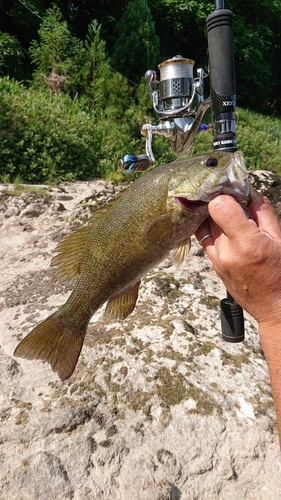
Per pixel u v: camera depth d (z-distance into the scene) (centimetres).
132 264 25
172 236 24
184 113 40
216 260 19
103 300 26
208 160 23
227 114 33
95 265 26
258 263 17
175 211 23
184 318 41
